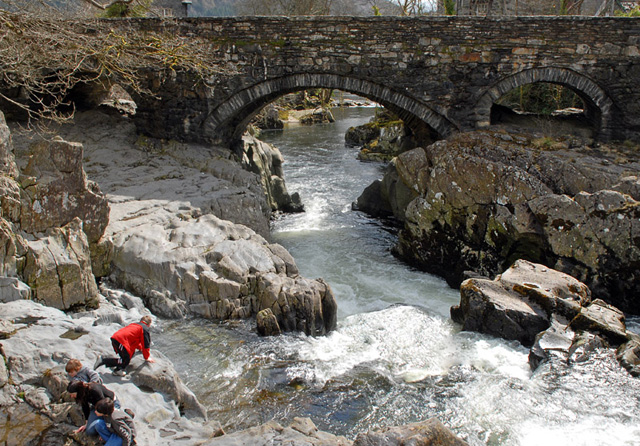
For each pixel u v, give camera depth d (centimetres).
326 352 1050
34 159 1057
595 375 958
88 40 1361
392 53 1750
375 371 993
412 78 1766
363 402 893
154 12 1683
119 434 626
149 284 1166
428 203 1638
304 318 1091
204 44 1802
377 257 1717
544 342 1034
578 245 1367
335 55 1766
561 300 1122
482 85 1753
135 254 1185
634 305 1324
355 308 1340
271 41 1777
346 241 1850
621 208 1310
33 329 844
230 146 2072
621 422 852
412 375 993
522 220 1450
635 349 1000
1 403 700
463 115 1786
